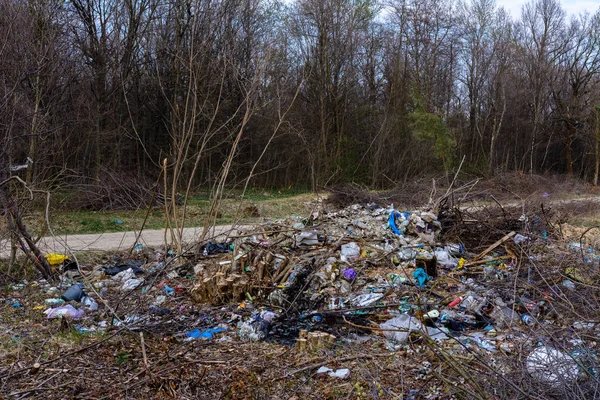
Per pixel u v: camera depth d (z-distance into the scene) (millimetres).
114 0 23016
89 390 4465
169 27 24109
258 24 27125
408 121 33875
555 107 44812
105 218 14992
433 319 6227
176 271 8406
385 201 16844
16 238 7965
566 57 42719
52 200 13031
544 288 6641
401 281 7477
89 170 19578
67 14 17453
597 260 7617
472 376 4418
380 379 4715
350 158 32812
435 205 10289
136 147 26328
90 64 20969
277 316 6449
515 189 24109
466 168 36281
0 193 7699
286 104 30047
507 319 5973
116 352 5250
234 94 24312
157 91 25484
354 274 7617
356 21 33688
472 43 41656
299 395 4449
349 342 5664
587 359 4246
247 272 7539
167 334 5844
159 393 4441
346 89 34500
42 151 10961
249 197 24672
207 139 10281
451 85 42344
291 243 8875
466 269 8148
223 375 4770
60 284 7855
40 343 5488
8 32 8992
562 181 34625
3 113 8266
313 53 33125
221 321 6367
